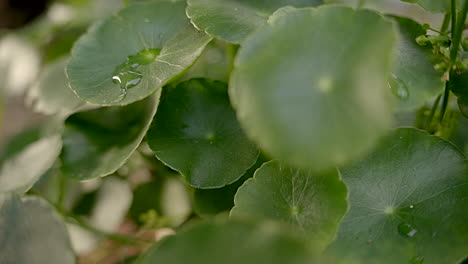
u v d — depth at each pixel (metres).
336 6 0.26
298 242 0.25
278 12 0.28
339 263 0.27
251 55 0.26
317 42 0.26
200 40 0.30
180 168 0.30
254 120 0.25
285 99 0.25
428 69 0.29
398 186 0.29
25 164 0.33
